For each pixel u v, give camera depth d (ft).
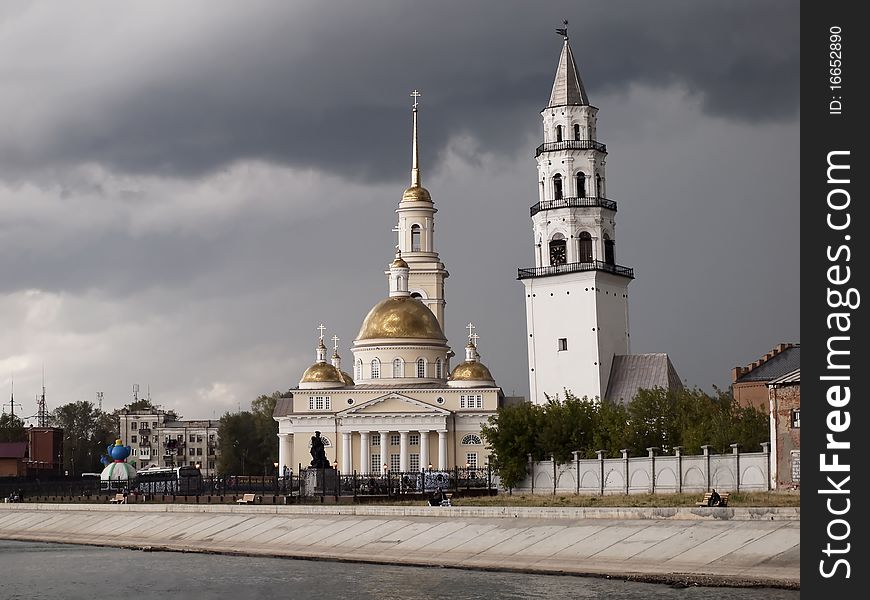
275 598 260.83
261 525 378.32
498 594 251.19
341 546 337.11
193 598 265.75
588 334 610.24
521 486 492.13
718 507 299.99
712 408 484.33
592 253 618.85
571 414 497.46
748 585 245.45
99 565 328.08
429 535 330.75
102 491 512.63
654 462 411.75
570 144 624.59
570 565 281.95
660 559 274.77
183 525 399.65
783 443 357.82
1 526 454.81
